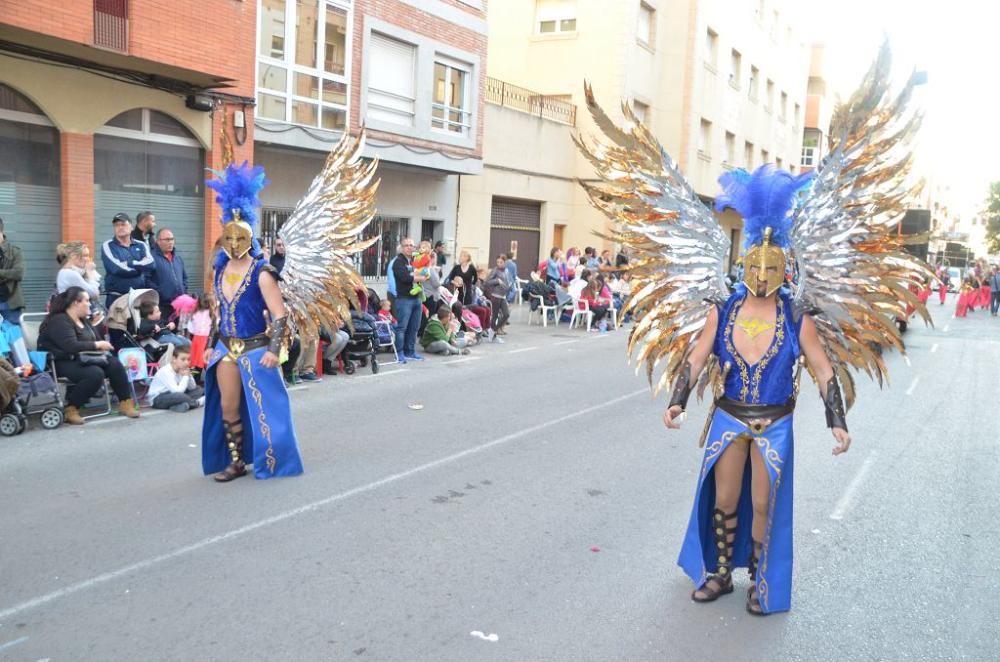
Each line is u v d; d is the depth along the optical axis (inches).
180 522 219.6
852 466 309.4
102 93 480.4
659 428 359.9
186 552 199.5
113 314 369.7
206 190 556.7
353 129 685.3
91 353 328.2
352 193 271.4
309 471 271.0
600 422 367.9
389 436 324.5
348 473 270.4
